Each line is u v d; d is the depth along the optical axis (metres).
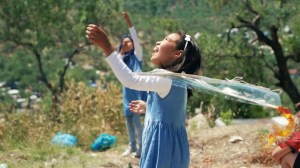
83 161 8.00
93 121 10.70
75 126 10.45
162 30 20.14
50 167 7.66
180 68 4.27
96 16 21.70
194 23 38.62
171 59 4.27
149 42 37.00
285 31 19.94
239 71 19.66
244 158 7.98
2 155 8.52
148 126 4.20
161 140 4.13
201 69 4.45
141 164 4.22
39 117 10.67
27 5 20.58
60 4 21.12
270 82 19.81
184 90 4.19
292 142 5.10
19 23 21.00
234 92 3.98
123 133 10.69
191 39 4.30
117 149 9.16
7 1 20.67
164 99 4.11
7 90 65.31
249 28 19.45
